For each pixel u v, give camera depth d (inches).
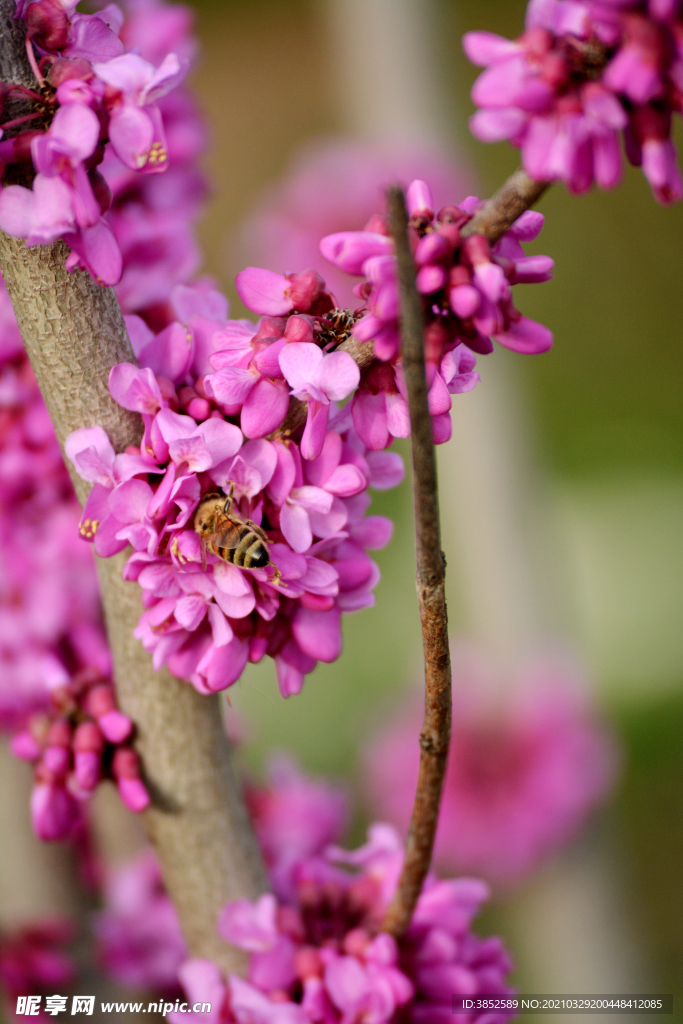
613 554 74.9
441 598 21.9
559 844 38.4
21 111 22.1
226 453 22.3
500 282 21.5
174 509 22.4
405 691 54.6
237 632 22.5
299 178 42.3
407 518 72.6
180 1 135.6
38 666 26.4
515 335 21.9
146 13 27.0
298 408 22.5
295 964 23.5
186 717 23.5
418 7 41.7
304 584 22.5
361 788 53.9
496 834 37.7
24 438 25.5
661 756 60.9
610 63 21.2
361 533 23.0
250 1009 23.3
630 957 41.1
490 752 38.3
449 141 42.8
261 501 22.4
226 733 23.8
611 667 67.2
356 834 52.2
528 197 21.6
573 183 21.3
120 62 21.9
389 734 42.3
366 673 66.2
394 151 41.5
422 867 23.0
